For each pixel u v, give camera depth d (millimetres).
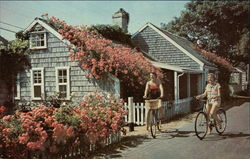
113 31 21453
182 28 43375
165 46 22875
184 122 12570
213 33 42719
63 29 14172
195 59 21375
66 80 14125
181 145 8031
